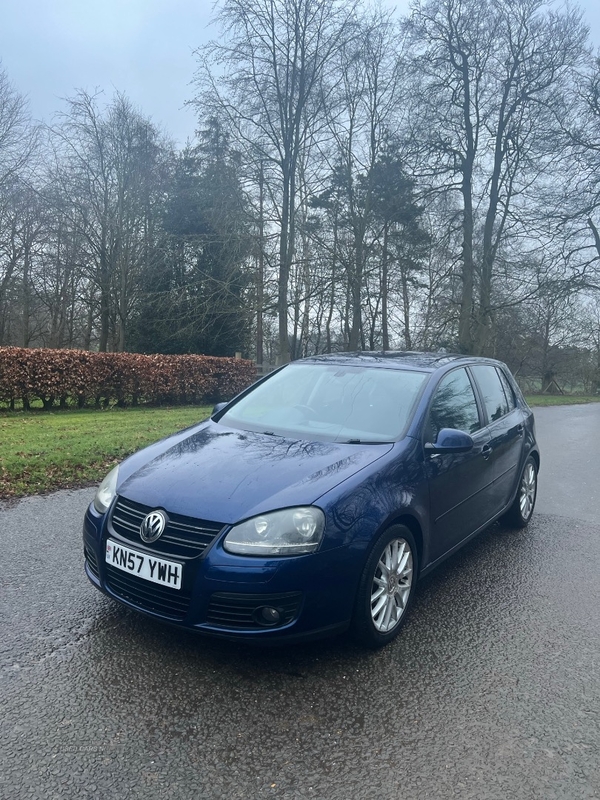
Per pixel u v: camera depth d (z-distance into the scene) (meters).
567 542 5.80
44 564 4.59
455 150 23.67
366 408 4.46
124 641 3.53
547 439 13.19
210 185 21.53
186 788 2.45
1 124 25.50
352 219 25.11
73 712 2.88
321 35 20.94
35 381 13.88
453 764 2.65
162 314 28.64
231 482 3.46
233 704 3.00
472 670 3.42
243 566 3.08
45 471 7.28
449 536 4.43
